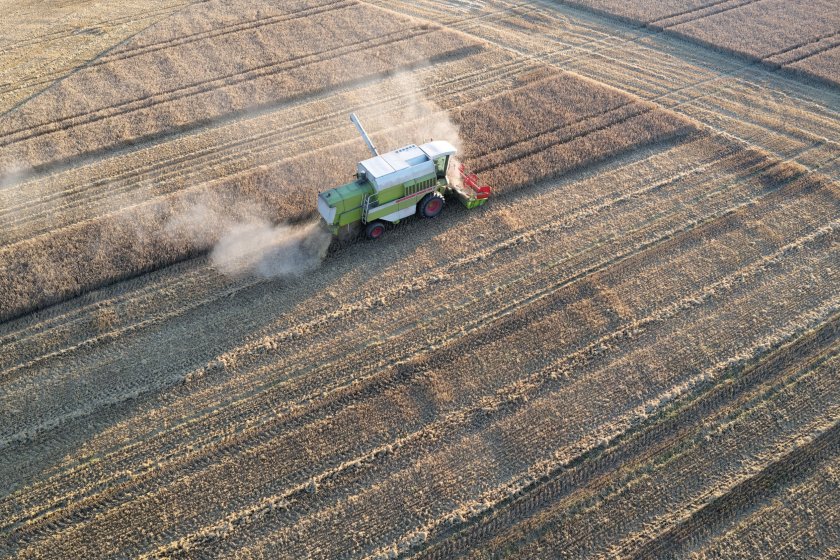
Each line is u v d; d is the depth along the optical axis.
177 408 13.51
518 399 13.55
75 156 20.83
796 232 17.66
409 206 17.50
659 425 13.06
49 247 17.16
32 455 12.65
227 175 20.22
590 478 12.25
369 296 15.98
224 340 14.91
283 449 12.76
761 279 16.27
